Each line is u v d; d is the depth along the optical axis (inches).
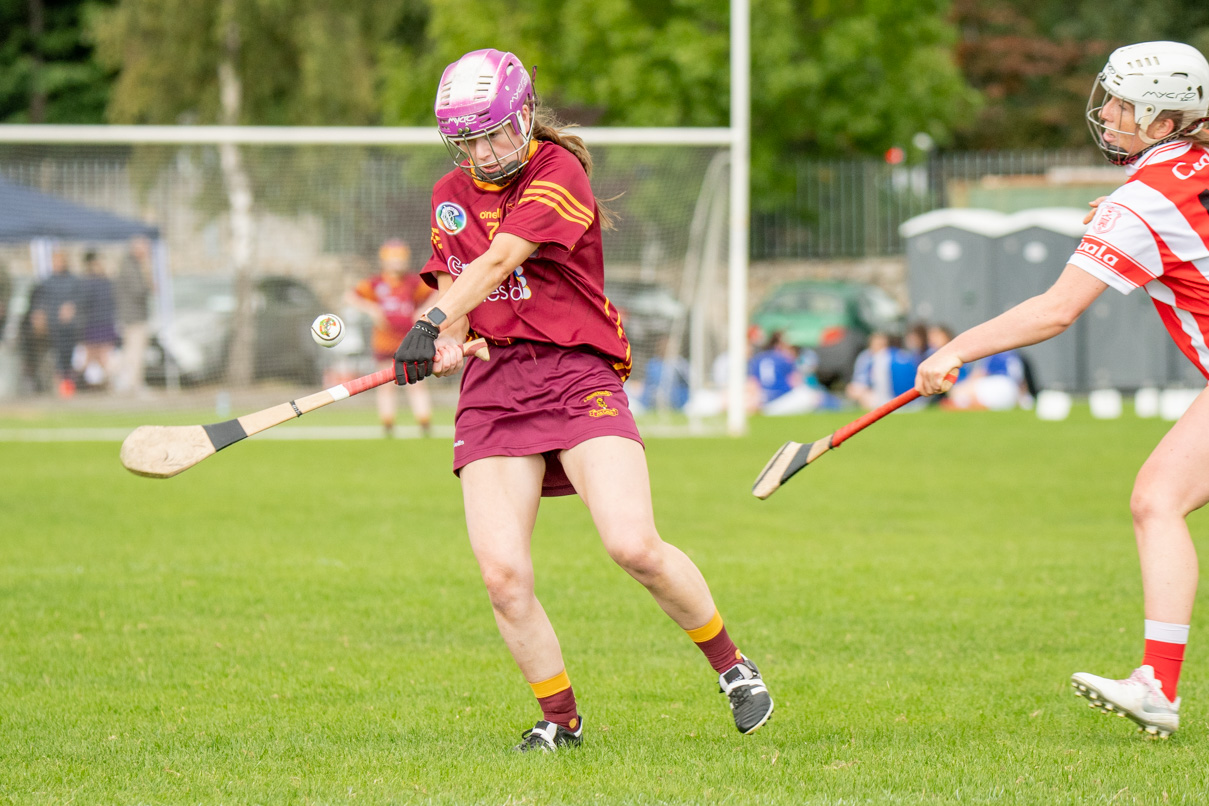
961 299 3063.5
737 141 2263.8
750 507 1432.1
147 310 2516.0
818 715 657.0
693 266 2471.7
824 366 3100.4
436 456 1942.7
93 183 2549.2
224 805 510.0
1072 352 3011.8
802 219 3683.6
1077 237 3002.0
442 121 570.6
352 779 545.3
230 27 4190.5
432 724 642.8
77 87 5344.5
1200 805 502.9
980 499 1487.5
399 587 998.4
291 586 999.6
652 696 700.0
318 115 4138.8
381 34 4288.9
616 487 565.9
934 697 690.8
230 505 1443.2
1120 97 589.0
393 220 2568.9
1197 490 586.2
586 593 973.2
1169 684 577.3
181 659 778.2
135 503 1456.7
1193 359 591.8
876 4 3629.4
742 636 838.5
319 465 1830.7
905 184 3671.3
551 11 3693.4
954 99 4047.7
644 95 3563.0
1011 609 912.9
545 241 565.0
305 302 2576.3
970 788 526.6
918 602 938.1
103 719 649.0
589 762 571.8
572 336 584.7
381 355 2222.0
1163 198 571.2
